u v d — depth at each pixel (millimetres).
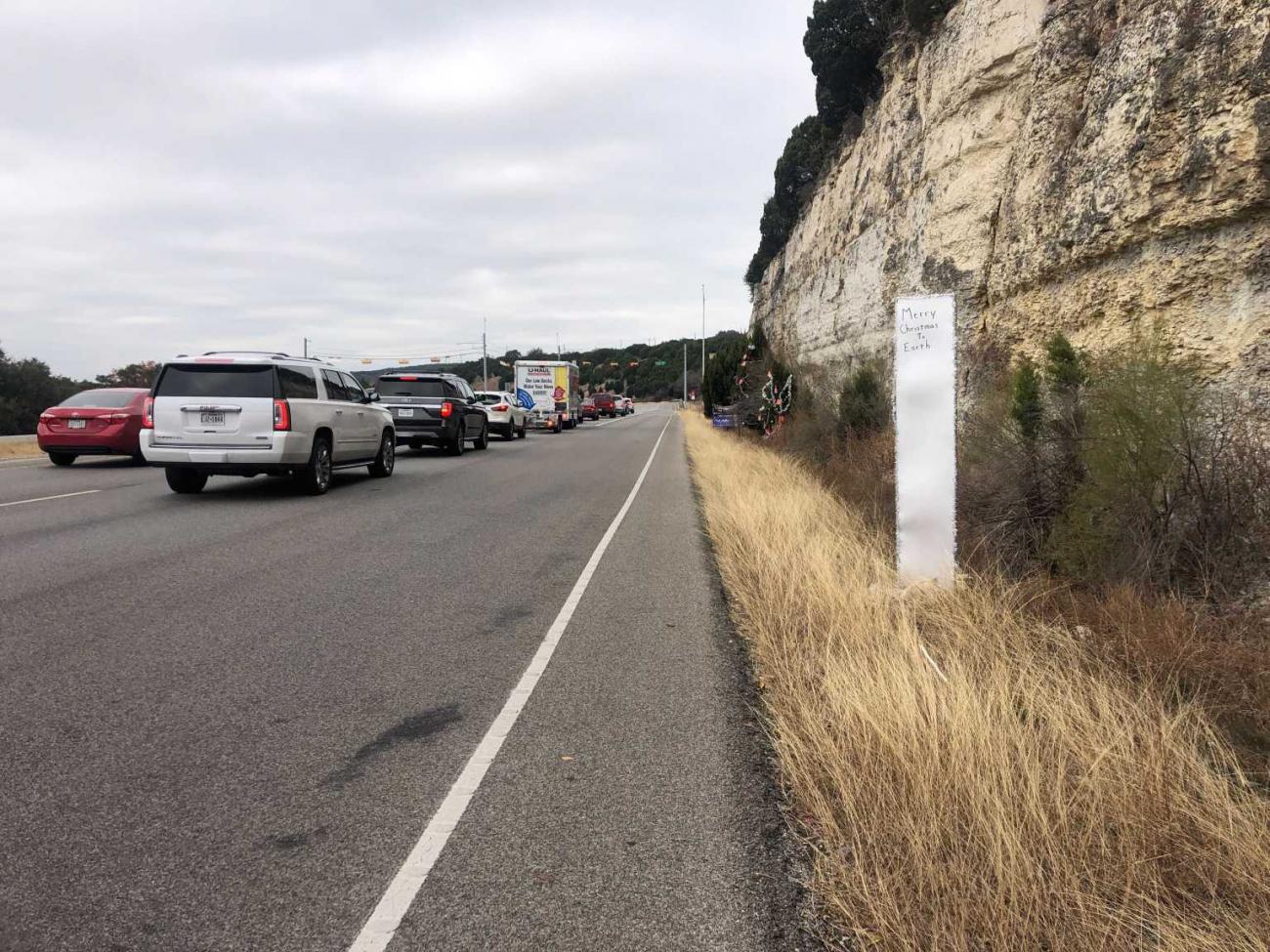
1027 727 3537
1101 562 5574
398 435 21688
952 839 2812
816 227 32531
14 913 2688
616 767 3768
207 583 7305
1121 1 9461
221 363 12297
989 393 8227
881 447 12141
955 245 13758
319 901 2762
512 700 4605
